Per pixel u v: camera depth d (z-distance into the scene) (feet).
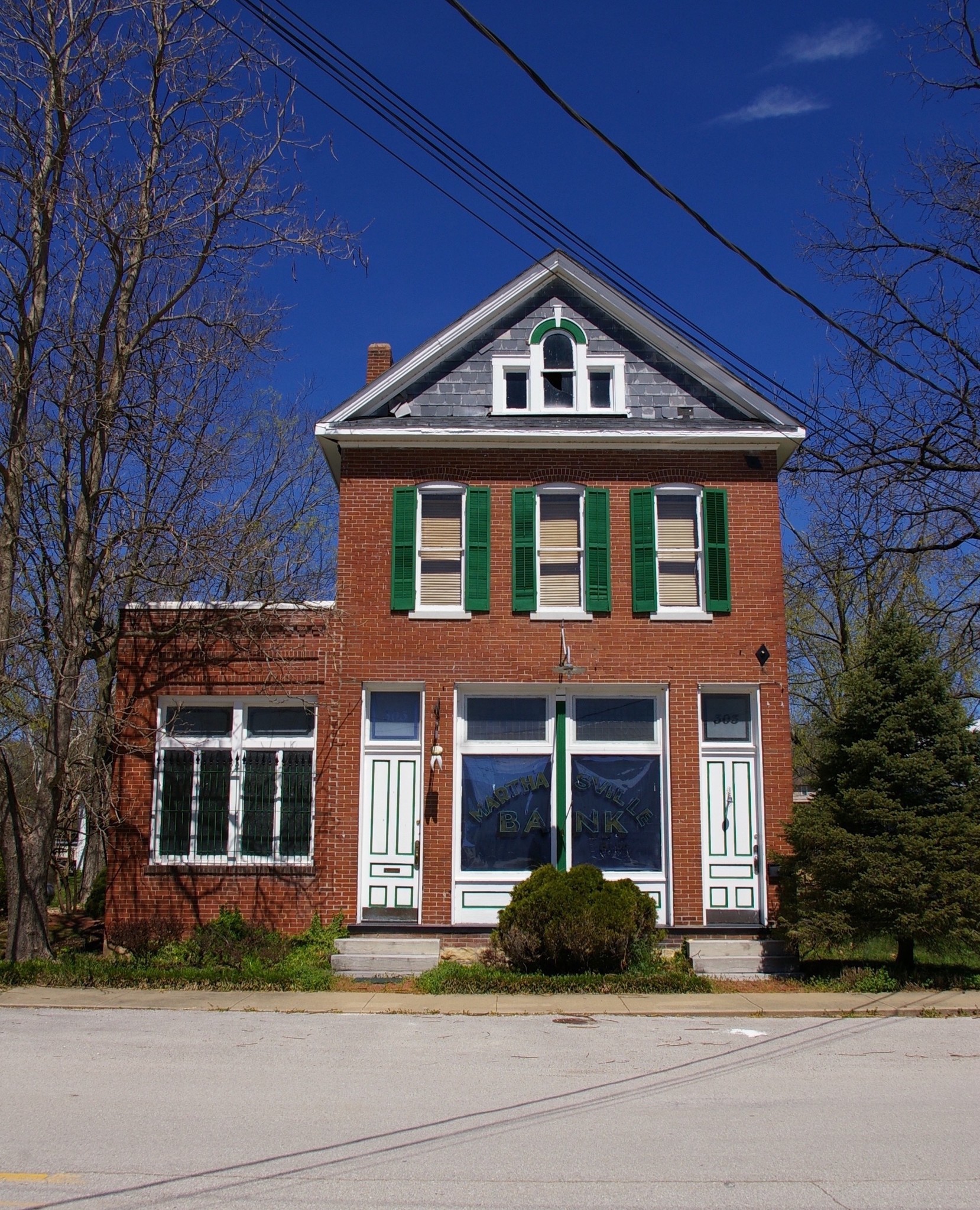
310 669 56.03
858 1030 39.09
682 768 55.52
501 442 58.18
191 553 61.36
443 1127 25.75
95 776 54.03
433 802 55.01
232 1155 23.26
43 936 51.49
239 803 55.11
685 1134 25.43
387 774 55.62
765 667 56.39
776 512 58.13
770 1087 30.27
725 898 54.49
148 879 54.08
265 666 55.98
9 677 52.80
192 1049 34.40
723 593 57.06
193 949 51.08
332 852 54.19
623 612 56.85
